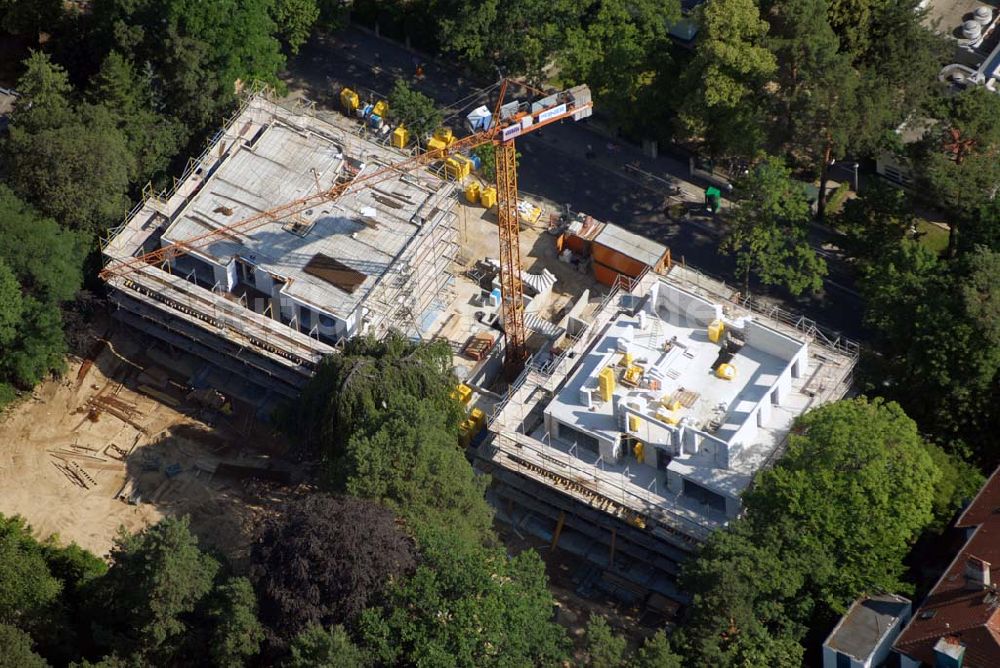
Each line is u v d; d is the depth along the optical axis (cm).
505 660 18700
